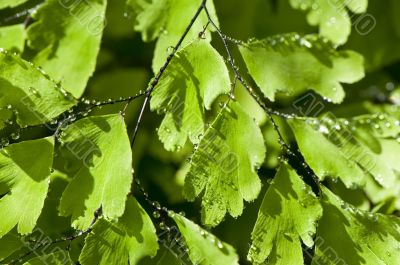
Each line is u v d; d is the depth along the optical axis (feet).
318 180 0.70
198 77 0.67
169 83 0.66
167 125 0.67
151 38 0.70
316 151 0.70
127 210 0.67
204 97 0.67
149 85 0.67
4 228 0.66
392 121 0.72
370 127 0.72
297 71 0.71
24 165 0.67
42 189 0.67
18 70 0.68
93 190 0.66
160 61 0.69
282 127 0.73
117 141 0.67
